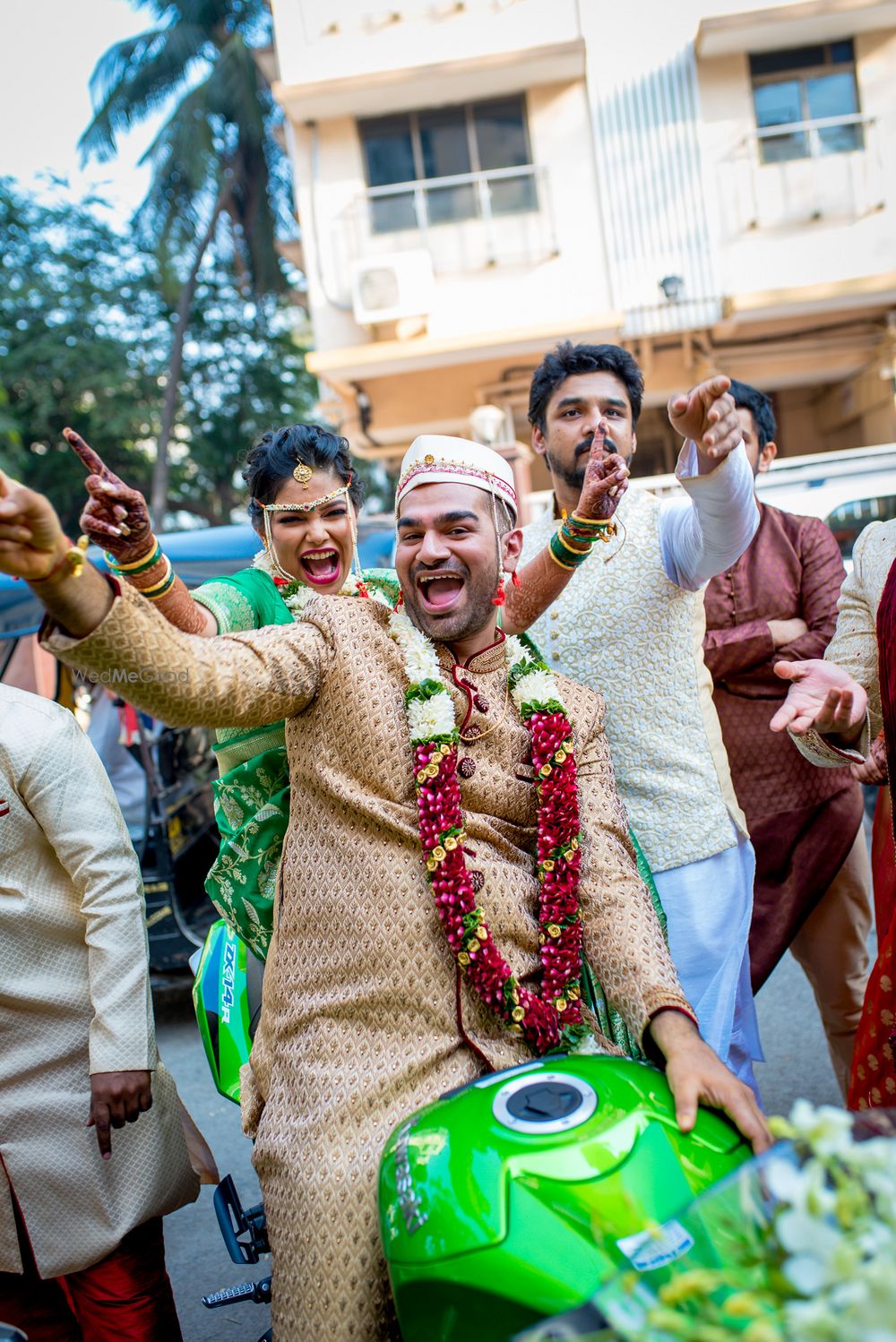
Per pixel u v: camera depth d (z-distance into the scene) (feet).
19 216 66.13
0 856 7.31
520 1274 4.36
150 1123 7.57
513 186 40.34
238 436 70.95
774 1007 14.79
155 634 5.30
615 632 8.67
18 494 4.59
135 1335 7.57
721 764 8.73
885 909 7.52
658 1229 3.86
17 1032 7.36
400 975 5.97
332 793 6.19
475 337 38.93
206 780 18.79
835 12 37.19
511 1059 5.94
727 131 39.45
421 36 39.78
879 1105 6.69
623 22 39.32
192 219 61.46
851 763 7.22
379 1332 5.46
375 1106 5.74
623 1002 6.03
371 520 20.97
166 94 63.00
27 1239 7.40
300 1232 5.59
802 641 10.41
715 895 8.54
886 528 7.77
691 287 39.86
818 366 42.22
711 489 7.30
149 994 7.54
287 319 74.43
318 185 40.93
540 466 44.98
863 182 39.37
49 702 7.76
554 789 6.33
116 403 63.82
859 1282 2.86
